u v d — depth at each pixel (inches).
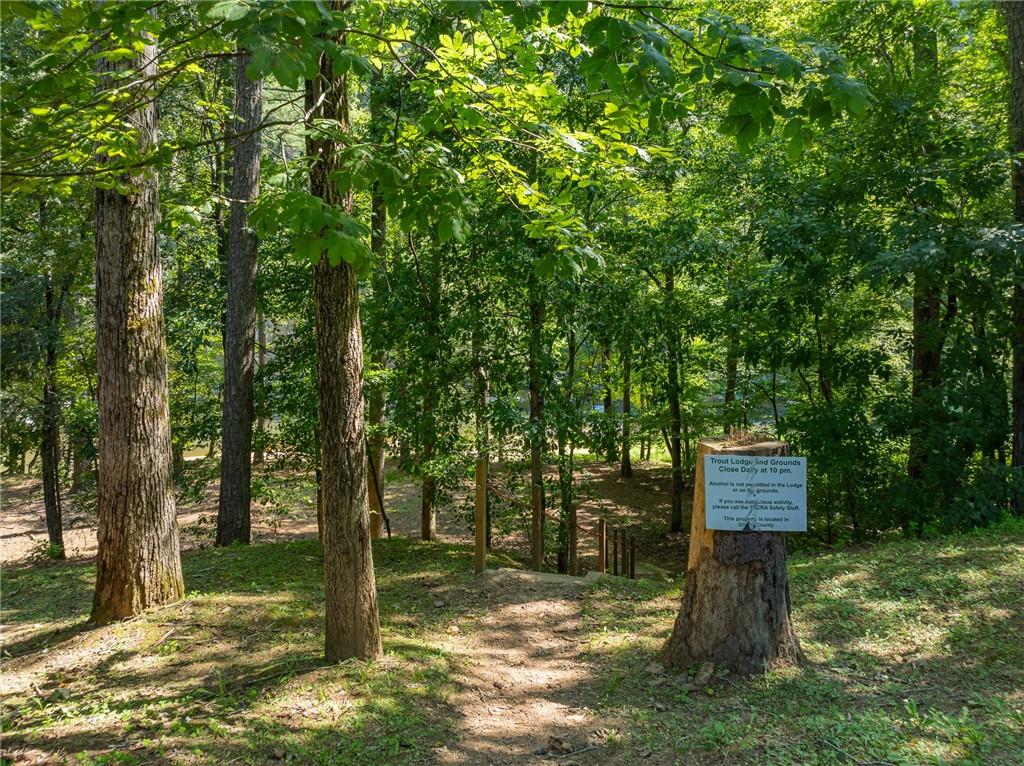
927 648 201.0
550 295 350.0
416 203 159.5
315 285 195.9
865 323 425.7
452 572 325.4
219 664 211.6
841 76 118.6
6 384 505.7
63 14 127.1
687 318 462.6
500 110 196.4
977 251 332.2
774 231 394.0
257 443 475.8
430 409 376.2
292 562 340.2
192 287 543.8
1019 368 364.8
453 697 194.1
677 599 280.4
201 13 106.9
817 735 159.6
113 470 256.7
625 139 346.6
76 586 325.1
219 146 438.3
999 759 143.6
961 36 441.4
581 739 172.2
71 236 460.8
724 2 478.0
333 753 161.5
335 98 185.9
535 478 387.2
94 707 183.8
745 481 194.7
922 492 361.7
